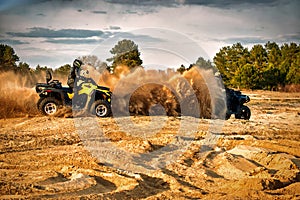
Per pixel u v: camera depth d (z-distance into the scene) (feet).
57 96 49.24
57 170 27.66
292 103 80.28
